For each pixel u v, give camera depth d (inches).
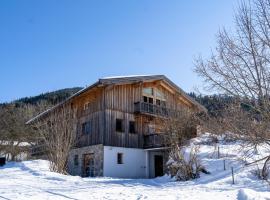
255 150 281.9
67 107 1105.4
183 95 1197.7
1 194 468.1
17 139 1744.6
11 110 1861.5
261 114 259.4
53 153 928.3
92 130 1071.0
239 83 273.0
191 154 783.1
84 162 1089.4
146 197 451.5
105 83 1008.9
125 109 1093.1
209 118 312.5
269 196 411.2
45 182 690.2
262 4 280.2
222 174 719.1
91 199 429.4
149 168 1107.3
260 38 274.2
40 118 1224.2
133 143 1086.4
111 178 893.2
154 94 1196.5
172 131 895.1
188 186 637.3
